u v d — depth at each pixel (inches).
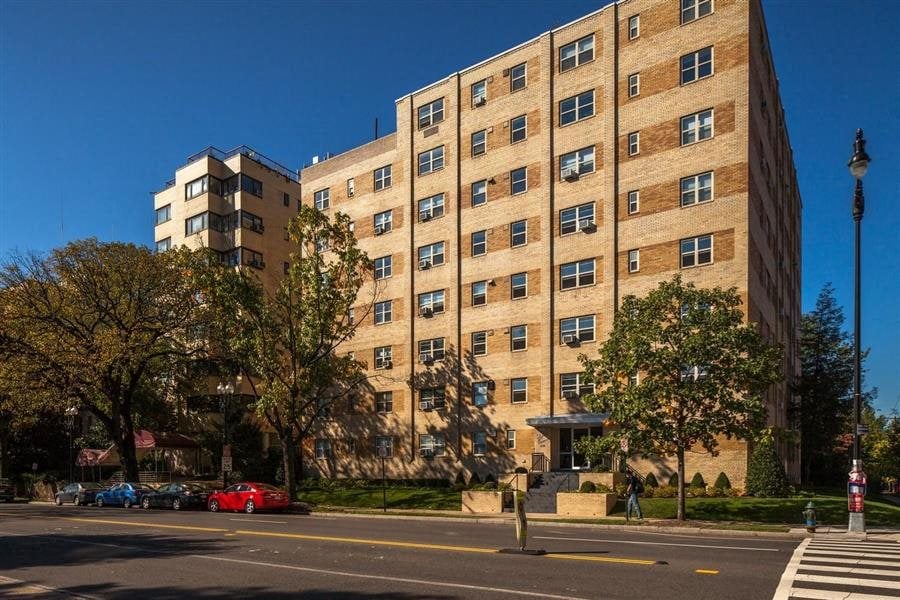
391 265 1679.4
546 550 554.3
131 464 1566.2
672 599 349.1
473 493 1127.6
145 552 572.1
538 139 1427.2
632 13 1312.7
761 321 1241.4
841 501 980.6
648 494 1096.2
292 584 409.7
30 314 1418.6
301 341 1315.2
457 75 1587.1
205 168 2116.1
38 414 1740.9
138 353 1464.1
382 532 732.7
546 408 1343.5
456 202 1555.1
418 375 1584.6
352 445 1692.9
